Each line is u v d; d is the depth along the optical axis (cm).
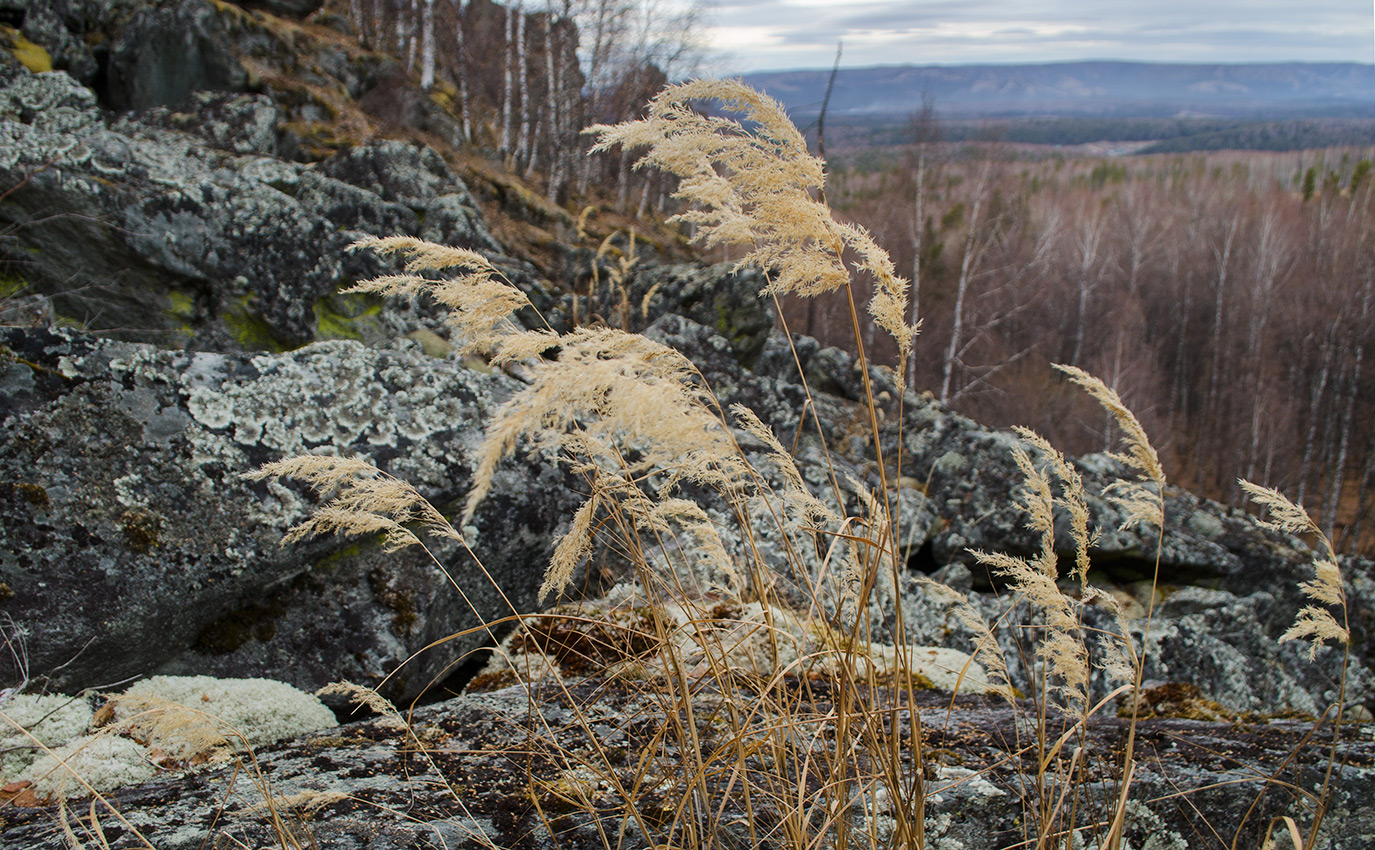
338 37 2159
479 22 3041
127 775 263
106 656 324
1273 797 250
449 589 391
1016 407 3175
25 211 642
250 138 1103
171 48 1348
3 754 262
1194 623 592
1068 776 225
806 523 235
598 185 3259
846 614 289
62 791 183
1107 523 820
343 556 377
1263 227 4319
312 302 749
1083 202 5644
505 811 228
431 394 426
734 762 197
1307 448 3675
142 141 801
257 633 360
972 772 256
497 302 187
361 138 1662
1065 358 4028
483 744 268
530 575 431
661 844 206
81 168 663
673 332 967
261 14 1886
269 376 395
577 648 367
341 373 412
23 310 616
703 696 269
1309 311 3994
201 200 712
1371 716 656
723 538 488
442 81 2745
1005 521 826
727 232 186
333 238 775
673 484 221
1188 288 4450
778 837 213
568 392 145
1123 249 4759
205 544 348
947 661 422
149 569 335
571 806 230
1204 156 10544
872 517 203
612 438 190
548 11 2644
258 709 321
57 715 291
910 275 3195
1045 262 3841
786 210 179
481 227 1223
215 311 723
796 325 2764
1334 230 4641
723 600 371
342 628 368
